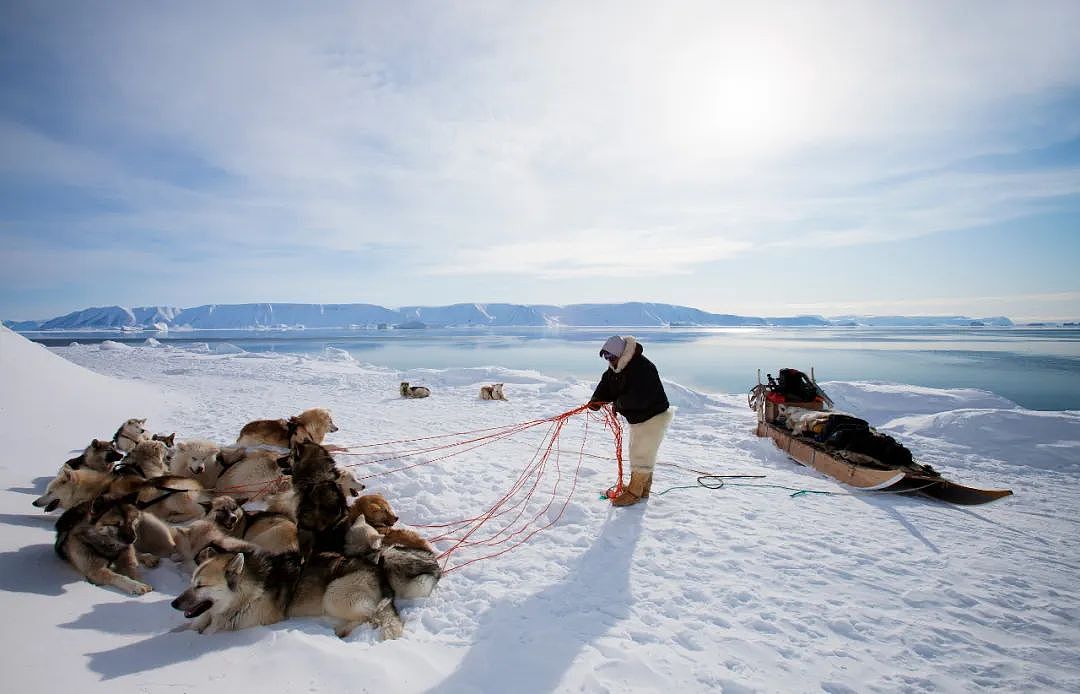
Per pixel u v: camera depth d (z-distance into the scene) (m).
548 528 4.87
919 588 3.80
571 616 3.35
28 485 5.23
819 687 2.73
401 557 3.58
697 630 3.22
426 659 2.81
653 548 4.40
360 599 3.20
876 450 6.45
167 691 2.37
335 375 20.39
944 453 8.49
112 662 2.57
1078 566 4.25
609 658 2.90
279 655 2.71
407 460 7.00
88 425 8.30
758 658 2.95
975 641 3.17
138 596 3.36
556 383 16.94
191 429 9.19
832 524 5.07
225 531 3.95
